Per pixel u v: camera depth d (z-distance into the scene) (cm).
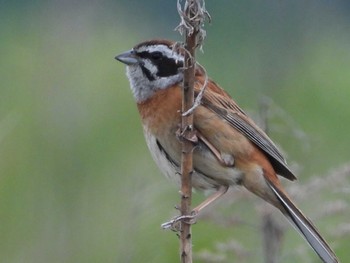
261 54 1867
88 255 1314
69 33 1634
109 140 1528
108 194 1388
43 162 1425
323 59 2036
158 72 1034
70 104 1513
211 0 2348
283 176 1085
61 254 1302
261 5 2056
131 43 1945
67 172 1425
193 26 898
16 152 1418
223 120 1035
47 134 1463
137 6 2306
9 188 1377
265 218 1115
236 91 1908
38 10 2066
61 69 1568
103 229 1335
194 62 917
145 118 1043
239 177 1045
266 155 1067
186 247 939
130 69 1049
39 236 1317
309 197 1089
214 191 1066
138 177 1341
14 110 1495
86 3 1705
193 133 940
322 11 2225
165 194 1347
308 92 1802
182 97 959
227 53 2217
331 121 1756
